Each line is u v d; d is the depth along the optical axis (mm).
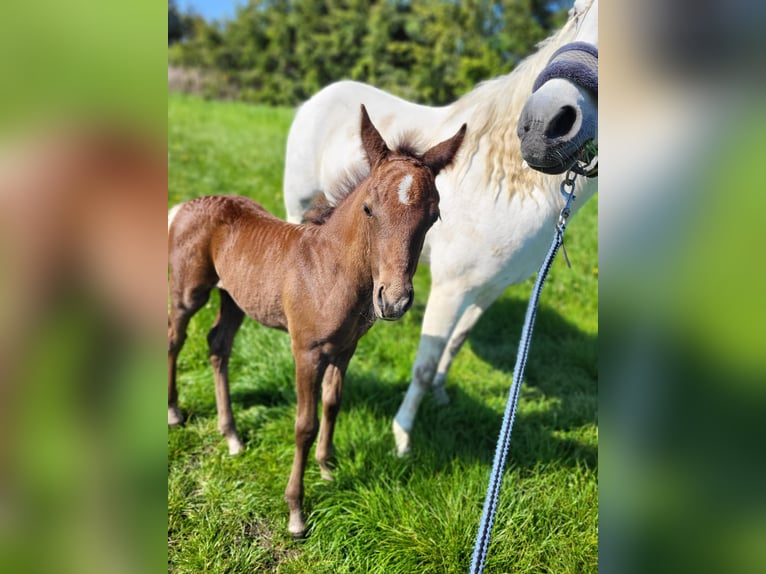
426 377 2719
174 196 5844
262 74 19922
